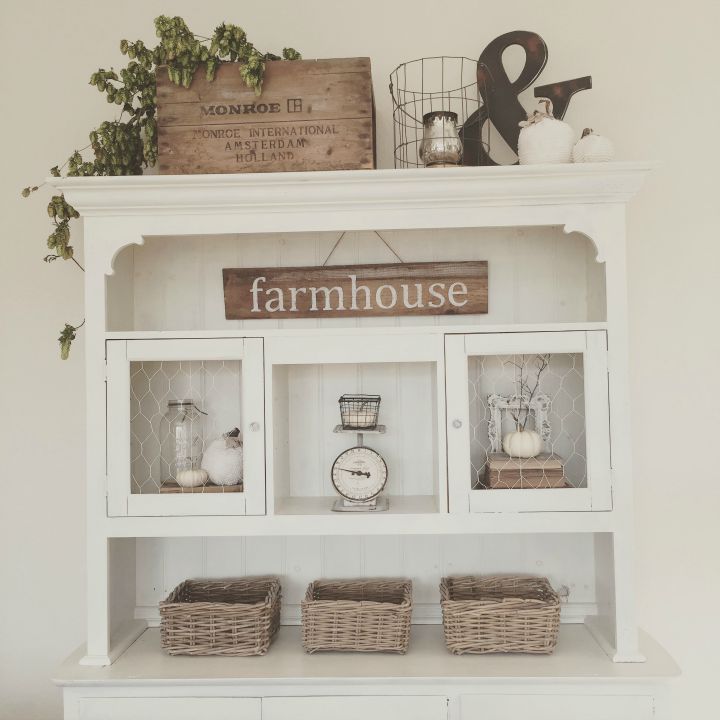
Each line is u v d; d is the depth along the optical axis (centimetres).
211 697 167
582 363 185
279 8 210
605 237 173
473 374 190
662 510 204
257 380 176
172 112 176
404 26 209
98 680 165
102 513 174
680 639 203
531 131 176
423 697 165
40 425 209
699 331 205
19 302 210
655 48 207
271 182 170
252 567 203
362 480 183
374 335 176
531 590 194
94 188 172
